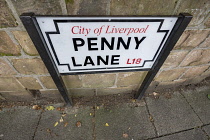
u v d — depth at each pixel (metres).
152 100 1.82
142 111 1.70
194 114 1.72
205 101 1.86
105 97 1.79
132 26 0.82
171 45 0.96
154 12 0.91
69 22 0.74
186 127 1.59
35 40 0.77
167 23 0.83
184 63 1.49
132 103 1.77
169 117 1.66
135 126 1.56
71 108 1.66
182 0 0.87
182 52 1.32
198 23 1.06
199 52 1.38
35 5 0.77
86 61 1.03
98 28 0.80
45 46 0.83
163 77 1.66
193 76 1.83
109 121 1.58
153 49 1.01
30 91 1.56
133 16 0.75
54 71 1.02
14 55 1.06
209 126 1.61
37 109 1.63
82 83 1.52
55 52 0.91
